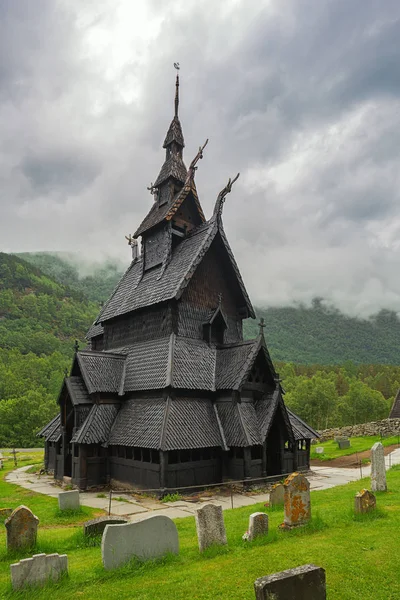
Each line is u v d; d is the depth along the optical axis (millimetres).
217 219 33719
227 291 35312
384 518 15078
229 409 28844
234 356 30859
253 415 28969
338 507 17781
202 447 26312
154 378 28906
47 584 10469
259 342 30297
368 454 43750
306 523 14375
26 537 13297
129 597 9750
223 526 13117
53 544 14344
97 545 14461
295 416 35781
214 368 31000
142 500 24922
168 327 30766
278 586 7871
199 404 28922
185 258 32844
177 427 26438
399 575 10375
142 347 32656
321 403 97250
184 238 35719
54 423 38500
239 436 27219
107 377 31578
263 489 27062
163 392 28172
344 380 161125
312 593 8195
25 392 115812
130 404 30484
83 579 10781
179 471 25875
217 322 33156
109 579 10844
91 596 9898
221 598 9500
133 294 35812
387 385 169500
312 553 11758
